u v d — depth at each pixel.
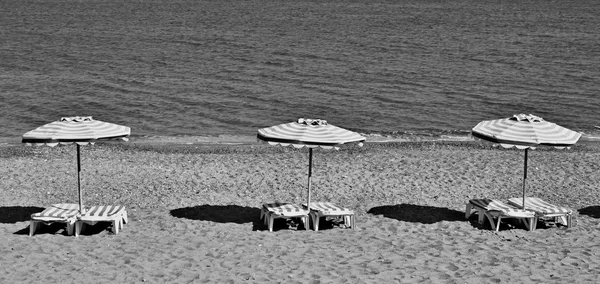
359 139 15.68
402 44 65.12
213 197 18.59
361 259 14.61
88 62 51.44
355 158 22.83
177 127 31.28
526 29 83.81
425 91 40.72
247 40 67.25
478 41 68.50
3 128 31.06
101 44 63.22
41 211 17.42
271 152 24.09
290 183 19.83
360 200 18.56
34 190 19.02
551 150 24.92
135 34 72.81
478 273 13.93
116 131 15.50
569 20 100.56
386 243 15.55
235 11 117.75
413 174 20.91
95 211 16.08
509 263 14.48
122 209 16.31
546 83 43.59
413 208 17.98
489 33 77.75
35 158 22.47
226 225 16.55
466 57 56.03
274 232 16.16
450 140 28.58
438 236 16.06
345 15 109.12
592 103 37.47
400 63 52.03
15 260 14.31
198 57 54.38
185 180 20.02
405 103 37.19
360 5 142.88
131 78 44.09
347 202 18.38
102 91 39.69
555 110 35.75
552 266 14.34
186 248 15.07
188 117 33.38
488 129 15.95
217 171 20.97
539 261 14.60
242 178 20.25
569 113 35.09
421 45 64.38
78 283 13.24
